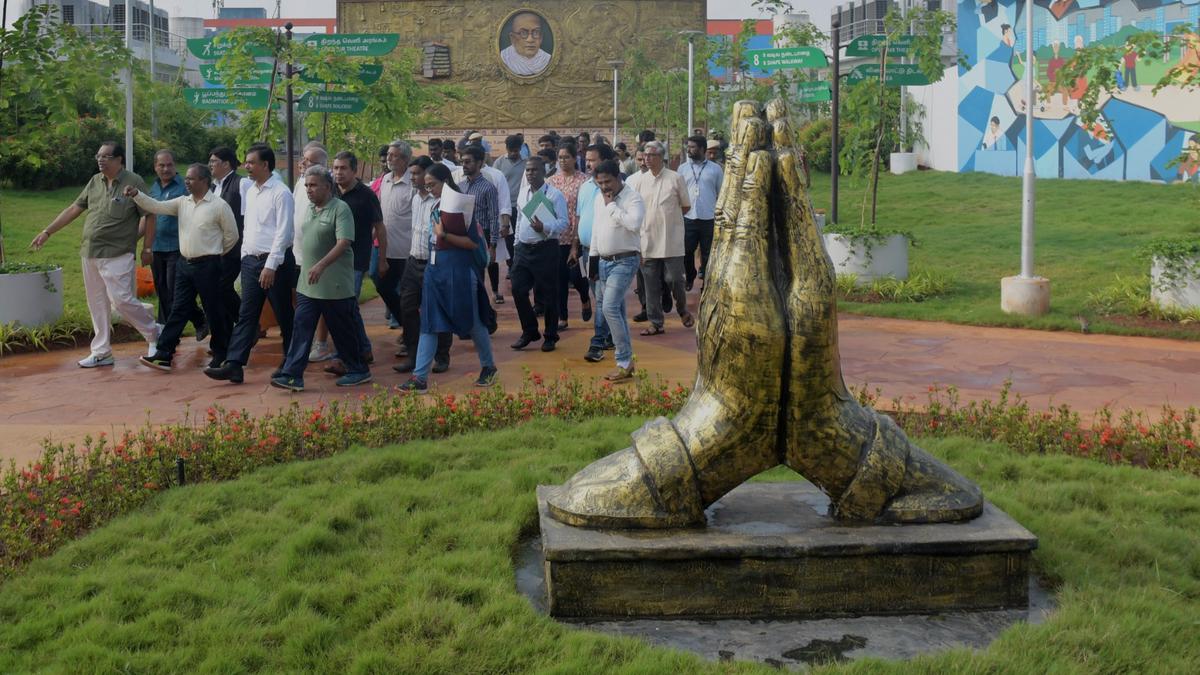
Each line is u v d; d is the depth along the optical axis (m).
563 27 40.66
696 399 4.63
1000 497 5.63
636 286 14.12
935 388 8.05
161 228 10.88
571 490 4.68
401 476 6.28
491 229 11.45
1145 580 4.66
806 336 4.41
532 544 5.33
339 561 4.88
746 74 29.03
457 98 36.97
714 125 27.56
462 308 8.54
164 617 4.26
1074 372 9.45
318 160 9.57
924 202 24.08
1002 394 7.45
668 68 40.38
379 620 4.27
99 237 9.88
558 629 4.20
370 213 10.02
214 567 4.84
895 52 15.78
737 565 4.39
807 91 17.38
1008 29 27.06
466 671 3.88
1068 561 4.82
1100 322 11.63
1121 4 23.27
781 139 4.52
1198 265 11.45
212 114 37.38
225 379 9.10
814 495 5.05
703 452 4.50
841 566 4.40
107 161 9.80
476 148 11.34
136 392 8.95
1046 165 26.03
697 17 40.56
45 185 27.73
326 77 13.98
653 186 11.09
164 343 9.77
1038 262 15.62
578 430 7.24
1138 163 23.22
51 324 11.18
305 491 5.94
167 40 40.91
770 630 4.31
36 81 11.77
